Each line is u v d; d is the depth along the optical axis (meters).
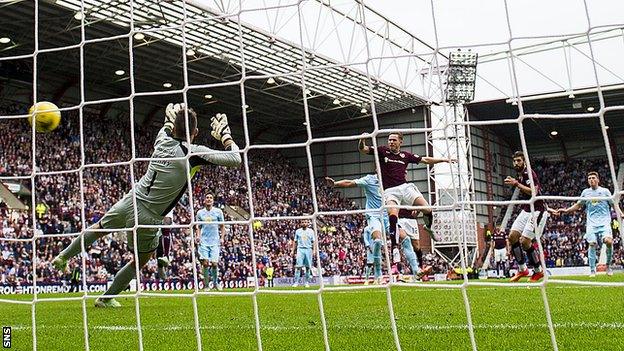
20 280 19.53
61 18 22.52
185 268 23.36
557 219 34.50
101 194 27.11
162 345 3.76
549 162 40.94
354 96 28.48
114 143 30.53
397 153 10.18
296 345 3.60
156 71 28.66
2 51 25.56
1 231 20.69
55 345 3.91
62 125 28.69
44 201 24.48
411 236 11.05
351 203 38.41
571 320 4.44
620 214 3.18
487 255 31.11
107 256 21.11
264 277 25.44
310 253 17.88
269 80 27.44
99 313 6.10
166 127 6.45
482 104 33.53
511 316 4.82
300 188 37.59
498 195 38.16
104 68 28.08
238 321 5.10
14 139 26.31
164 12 21.30
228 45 24.39
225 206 31.66
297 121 37.50
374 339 3.74
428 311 5.47
